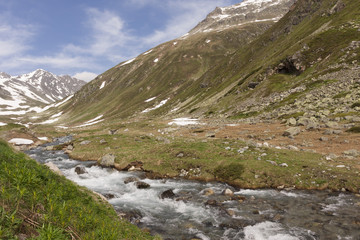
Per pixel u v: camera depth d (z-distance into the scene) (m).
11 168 8.86
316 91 65.88
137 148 40.28
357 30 88.12
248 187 21.64
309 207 16.39
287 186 20.83
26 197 6.90
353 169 21.59
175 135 57.06
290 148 30.83
